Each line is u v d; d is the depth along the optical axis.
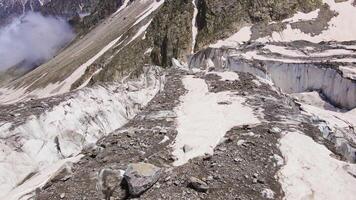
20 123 23.86
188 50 91.81
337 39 77.94
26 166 22.31
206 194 16.33
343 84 42.75
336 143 23.72
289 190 16.73
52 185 18.27
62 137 25.41
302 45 59.09
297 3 86.44
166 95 33.62
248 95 31.05
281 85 48.72
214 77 39.38
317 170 18.27
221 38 85.19
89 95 30.38
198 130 23.30
